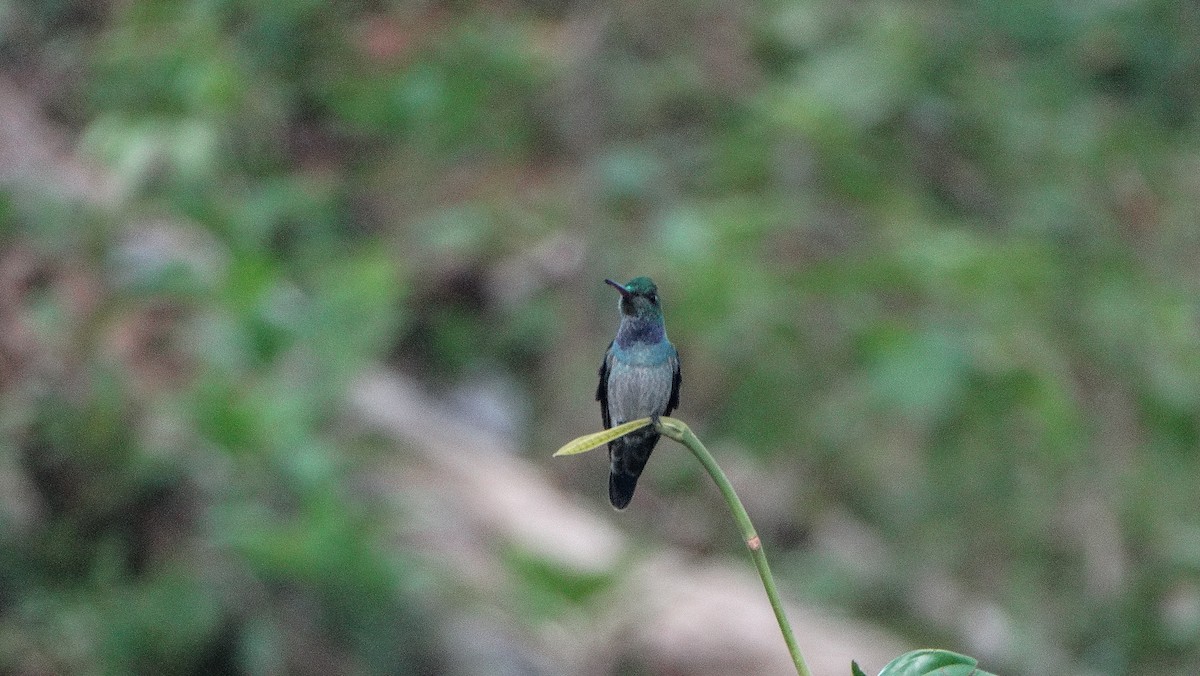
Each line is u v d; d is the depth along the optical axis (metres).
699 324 12.84
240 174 13.61
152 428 9.88
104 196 11.89
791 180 14.08
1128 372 13.42
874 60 15.02
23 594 9.20
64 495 9.70
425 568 9.26
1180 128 16.83
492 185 14.13
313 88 14.74
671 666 9.12
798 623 10.02
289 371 10.53
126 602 9.10
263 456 9.60
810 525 11.88
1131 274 14.41
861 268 13.02
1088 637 11.43
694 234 12.92
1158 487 12.69
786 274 13.28
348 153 14.54
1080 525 12.09
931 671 3.04
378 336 10.70
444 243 13.38
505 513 10.45
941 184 15.08
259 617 8.95
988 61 16.41
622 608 9.22
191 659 8.90
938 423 12.52
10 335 10.42
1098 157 15.59
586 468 11.82
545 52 14.91
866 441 12.43
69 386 10.05
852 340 12.88
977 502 12.23
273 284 10.96
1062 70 16.61
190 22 14.17
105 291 10.94
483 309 13.26
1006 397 12.56
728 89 14.98
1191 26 17.52
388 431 10.98
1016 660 11.13
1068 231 14.79
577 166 14.20
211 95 13.41
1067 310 13.72
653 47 15.22
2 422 9.84
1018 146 15.45
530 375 12.94
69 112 13.84
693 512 11.97
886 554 11.77
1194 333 13.99
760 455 12.39
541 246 13.46
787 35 15.40
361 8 15.34
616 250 13.19
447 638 8.98
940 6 16.81
